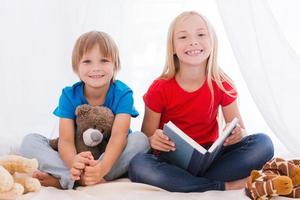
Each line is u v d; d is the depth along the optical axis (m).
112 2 1.57
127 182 1.20
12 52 1.57
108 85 1.38
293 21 1.54
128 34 1.62
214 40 1.39
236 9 1.33
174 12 1.63
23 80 1.58
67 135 1.32
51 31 1.56
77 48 1.34
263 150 1.23
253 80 1.34
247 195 1.10
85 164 1.16
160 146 1.19
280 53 1.34
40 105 1.60
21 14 1.55
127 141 1.30
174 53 1.41
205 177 1.21
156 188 1.16
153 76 1.65
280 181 1.03
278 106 1.33
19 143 1.48
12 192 1.04
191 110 1.39
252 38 1.33
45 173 1.21
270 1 1.54
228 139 1.21
